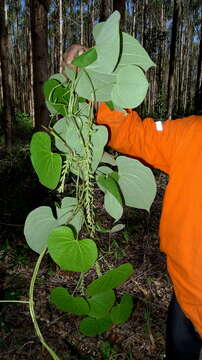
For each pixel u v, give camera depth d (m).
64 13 16.22
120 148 1.21
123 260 3.15
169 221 1.24
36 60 5.26
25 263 3.05
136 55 0.78
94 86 0.78
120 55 0.78
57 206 0.88
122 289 2.79
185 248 1.19
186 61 20.33
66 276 2.89
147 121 1.19
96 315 0.84
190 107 13.05
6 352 2.22
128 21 18.91
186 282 1.25
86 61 0.71
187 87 20.55
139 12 18.53
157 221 3.96
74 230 0.86
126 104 0.76
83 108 0.83
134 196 0.93
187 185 1.16
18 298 2.63
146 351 2.27
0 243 3.31
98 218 3.78
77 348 2.27
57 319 2.47
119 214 0.85
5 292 2.64
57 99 0.82
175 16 10.05
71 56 0.86
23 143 8.12
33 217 0.84
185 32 19.88
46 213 0.85
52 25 15.72
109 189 0.79
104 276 0.76
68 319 2.48
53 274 2.92
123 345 2.30
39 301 2.62
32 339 2.31
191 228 1.17
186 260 1.20
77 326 2.43
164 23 18.22
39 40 5.20
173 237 1.23
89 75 0.76
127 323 2.47
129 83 0.75
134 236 3.60
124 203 0.95
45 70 5.29
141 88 0.74
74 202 0.86
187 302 1.28
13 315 2.49
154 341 2.34
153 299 2.72
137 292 2.78
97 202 4.08
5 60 6.62
